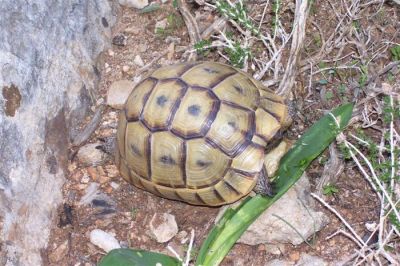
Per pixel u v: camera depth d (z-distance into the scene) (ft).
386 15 3.43
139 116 2.91
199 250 2.85
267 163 2.93
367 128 3.11
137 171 2.93
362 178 3.01
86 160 3.13
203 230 2.96
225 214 2.86
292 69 3.15
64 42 3.17
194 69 2.94
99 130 3.23
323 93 3.22
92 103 3.28
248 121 2.84
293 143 3.01
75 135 3.19
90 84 3.29
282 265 2.84
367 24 3.40
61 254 2.93
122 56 3.44
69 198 3.05
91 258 2.92
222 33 3.25
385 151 3.01
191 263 2.89
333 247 2.87
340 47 3.33
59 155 3.08
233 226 2.82
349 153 2.91
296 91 3.24
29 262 2.82
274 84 3.23
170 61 3.42
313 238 2.88
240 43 3.34
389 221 2.86
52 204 2.99
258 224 2.86
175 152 2.84
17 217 2.82
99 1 3.43
